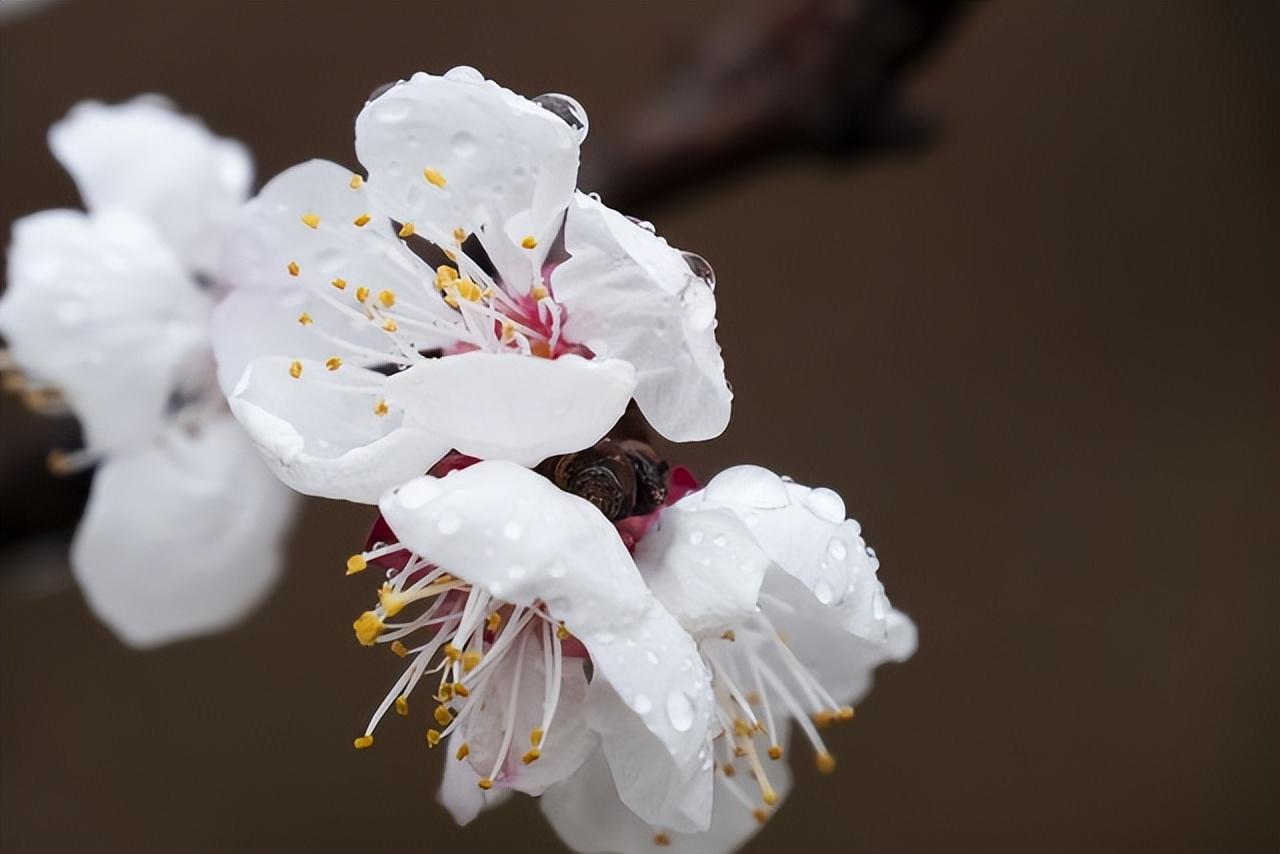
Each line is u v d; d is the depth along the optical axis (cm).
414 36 32
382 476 21
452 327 22
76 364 25
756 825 23
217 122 32
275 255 22
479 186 21
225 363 22
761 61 27
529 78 32
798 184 34
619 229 21
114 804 34
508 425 21
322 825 34
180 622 26
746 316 34
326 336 22
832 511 21
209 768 34
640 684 21
